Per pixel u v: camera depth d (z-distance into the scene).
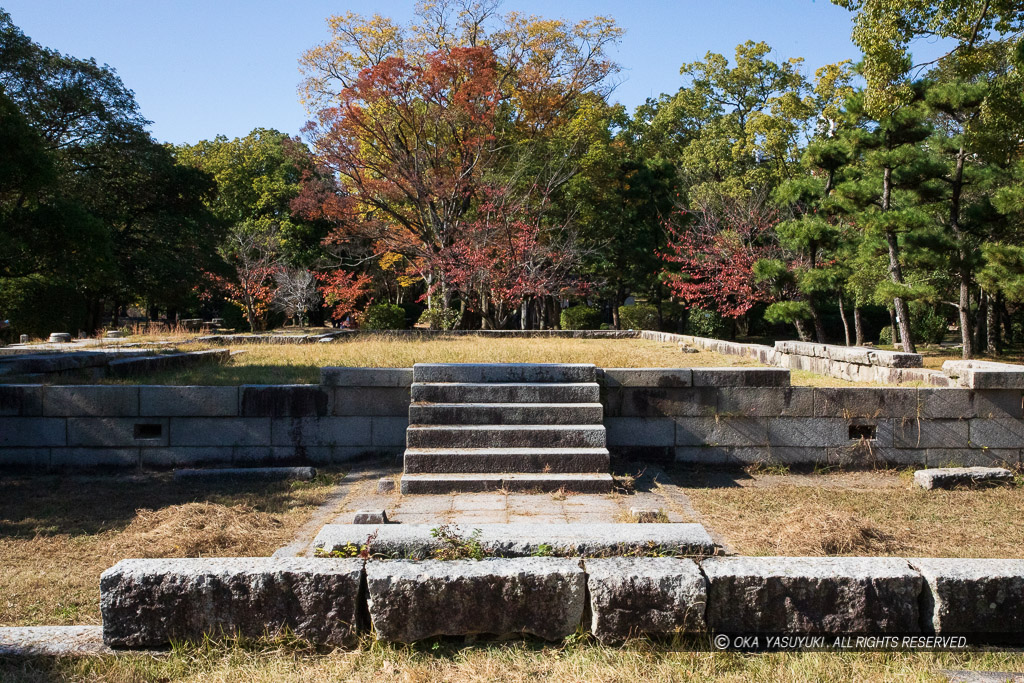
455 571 3.55
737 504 6.65
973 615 3.51
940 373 8.98
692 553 4.02
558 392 8.02
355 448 8.28
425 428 7.54
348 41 28.05
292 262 33.34
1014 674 3.33
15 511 6.44
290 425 8.24
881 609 3.54
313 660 3.46
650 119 41.09
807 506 6.24
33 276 24.09
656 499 6.77
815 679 3.28
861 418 8.27
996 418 8.19
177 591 3.53
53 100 24.67
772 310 19.67
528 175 26.73
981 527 5.97
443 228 25.19
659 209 31.70
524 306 28.66
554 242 25.88
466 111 24.84
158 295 29.52
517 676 3.30
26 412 8.07
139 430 8.21
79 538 5.68
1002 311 22.88
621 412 8.38
